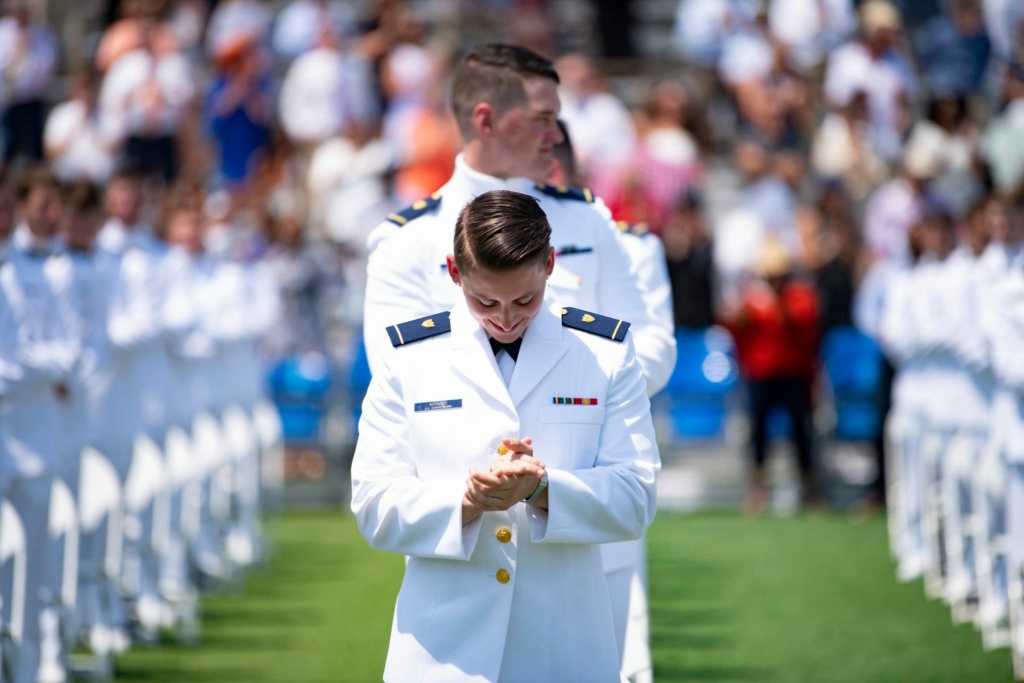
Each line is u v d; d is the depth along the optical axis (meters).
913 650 27.56
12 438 23.45
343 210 52.16
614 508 13.05
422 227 16.95
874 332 44.59
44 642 24.11
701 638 28.75
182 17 65.44
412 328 13.73
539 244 12.82
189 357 34.50
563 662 13.29
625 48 67.12
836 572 36.03
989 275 29.17
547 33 62.03
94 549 26.92
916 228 35.38
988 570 28.53
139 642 28.50
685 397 48.38
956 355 33.22
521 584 13.32
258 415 40.84
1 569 23.20
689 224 50.34
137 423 29.38
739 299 46.56
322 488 48.31
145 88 54.50
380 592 33.75
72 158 54.78
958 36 61.44
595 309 17.42
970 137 53.34
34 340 23.64
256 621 30.59
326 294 50.56
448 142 54.19
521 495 12.73
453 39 65.62
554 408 13.46
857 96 57.91
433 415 13.41
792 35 60.69
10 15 59.16
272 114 60.44
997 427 26.98
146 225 34.69
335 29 63.12
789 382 45.56
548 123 17.45
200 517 34.53
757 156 54.91
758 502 45.97
